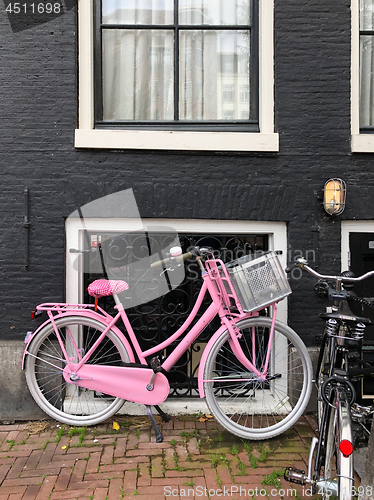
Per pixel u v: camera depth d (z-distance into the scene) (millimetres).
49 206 3082
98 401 3115
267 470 2363
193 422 2941
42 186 3076
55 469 2375
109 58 3348
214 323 3236
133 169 3109
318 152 3150
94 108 3281
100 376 2697
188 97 3377
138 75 3365
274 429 2680
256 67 3320
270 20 3182
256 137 3092
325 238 3160
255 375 2688
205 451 2557
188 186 3115
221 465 2408
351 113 3195
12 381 3004
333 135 3156
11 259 3070
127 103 3365
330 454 1964
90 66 3180
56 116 3082
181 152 3111
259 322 2666
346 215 3160
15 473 2344
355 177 3160
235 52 3369
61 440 2707
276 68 3146
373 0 3361
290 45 3141
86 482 2256
